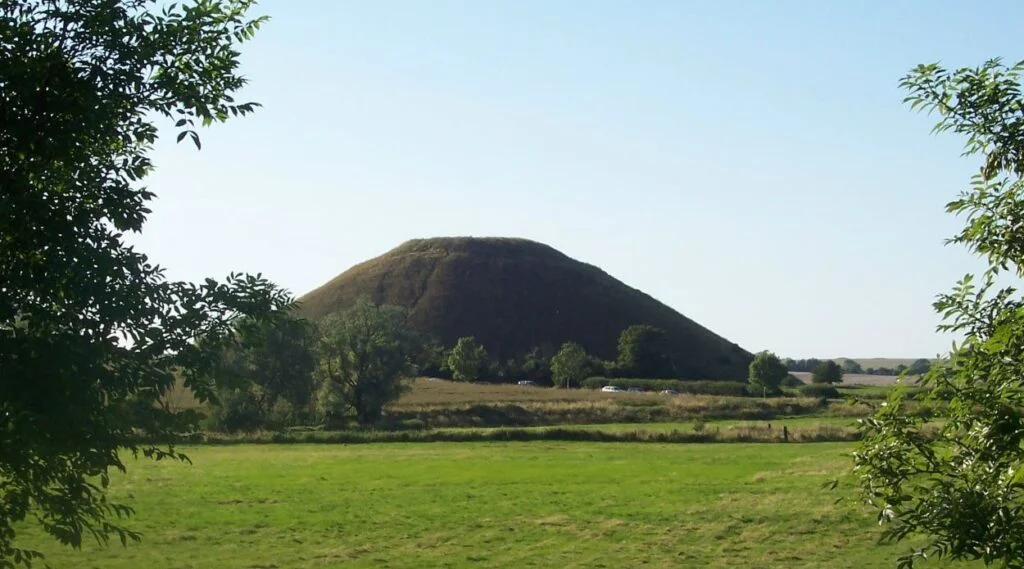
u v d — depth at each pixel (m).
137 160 9.46
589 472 46.47
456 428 73.06
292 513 33.91
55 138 8.28
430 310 176.50
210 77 9.33
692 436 63.59
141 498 36.41
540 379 142.00
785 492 36.44
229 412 69.25
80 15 8.48
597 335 174.25
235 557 26.44
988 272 9.16
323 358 79.12
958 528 8.28
